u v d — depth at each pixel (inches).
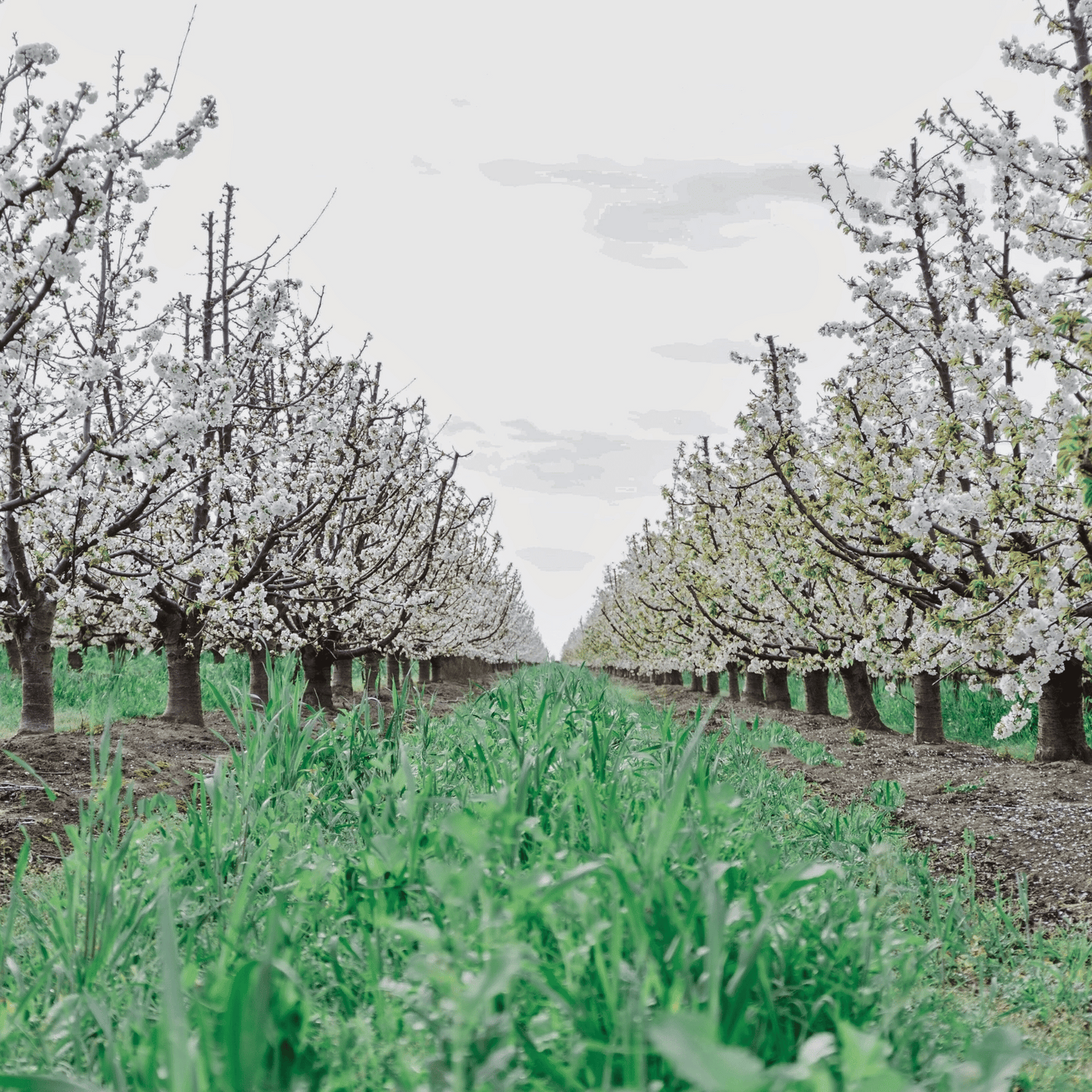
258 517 381.4
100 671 593.3
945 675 375.6
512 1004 95.6
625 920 101.4
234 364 398.9
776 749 477.1
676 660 949.2
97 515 372.8
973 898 205.2
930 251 400.2
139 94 265.7
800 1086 74.4
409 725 346.3
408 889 121.4
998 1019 148.1
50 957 126.0
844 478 424.8
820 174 396.5
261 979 76.4
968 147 348.8
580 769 176.2
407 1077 84.0
